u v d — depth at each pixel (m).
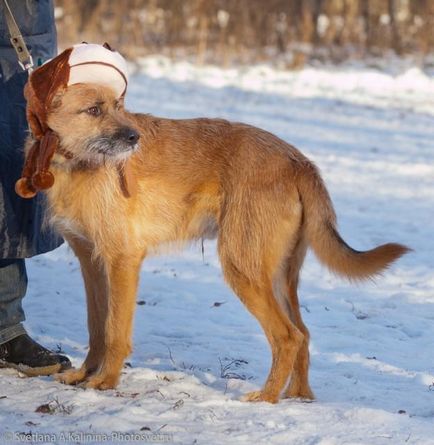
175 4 42.34
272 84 34.03
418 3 43.31
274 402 7.87
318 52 41.06
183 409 7.54
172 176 8.31
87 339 9.96
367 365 9.18
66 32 41.19
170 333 10.23
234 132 8.38
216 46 41.84
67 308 11.09
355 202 17.31
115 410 7.46
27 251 8.67
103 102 7.89
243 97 30.55
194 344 9.79
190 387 8.17
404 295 11.88
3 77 8.55
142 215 8.27
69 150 7.93
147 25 43.69
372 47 41.78
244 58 40.22
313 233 7.98
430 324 10.78
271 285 8.05
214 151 8.33
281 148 8.25
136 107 26.55
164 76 34.81
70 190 8.05
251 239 8.01
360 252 7.85
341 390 8.30
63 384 8.29
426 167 20.66
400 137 24.41
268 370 8.94
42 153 7.80
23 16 8.64
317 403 7.90
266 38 42.22
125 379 8.35
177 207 8.37
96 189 8.01
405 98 31.73
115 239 8.09
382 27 42.12
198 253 13.95
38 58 8.80
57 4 44.28
